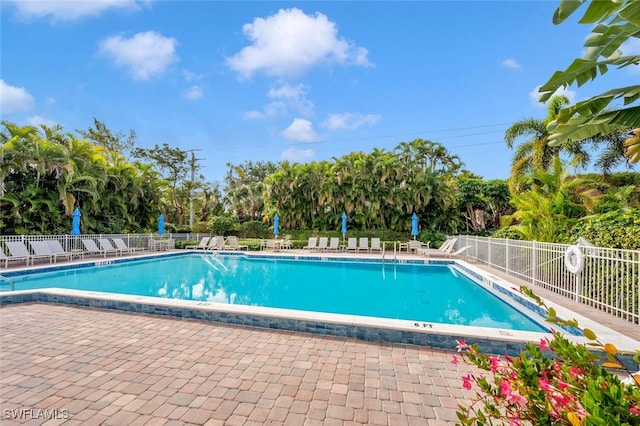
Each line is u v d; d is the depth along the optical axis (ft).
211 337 14.62
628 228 18.30
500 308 23.09
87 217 51.57
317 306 23.88
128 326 16.02
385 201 66.69
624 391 4.10
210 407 9.04
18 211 42.37
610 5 8.64
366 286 31.30
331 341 14.25
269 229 72.79
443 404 9.32
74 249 43.73
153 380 10.55
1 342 13.82
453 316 21.11
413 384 10.48
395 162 65.98
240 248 62.18
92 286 30.55
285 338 14.58
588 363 4.71
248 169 136.67
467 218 72.84
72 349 13.10
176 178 99.91
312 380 10.68
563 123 12.61
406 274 37.70
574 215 31.48
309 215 71.97
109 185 58.34
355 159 70.13
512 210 70.18
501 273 30.37
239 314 16.35
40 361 11.94
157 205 68.69
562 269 21.35
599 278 17.89
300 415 8.70
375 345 13.87
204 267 43.32
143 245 56.24
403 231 66.59
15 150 42.11
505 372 5.08
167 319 17.24
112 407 8.98
